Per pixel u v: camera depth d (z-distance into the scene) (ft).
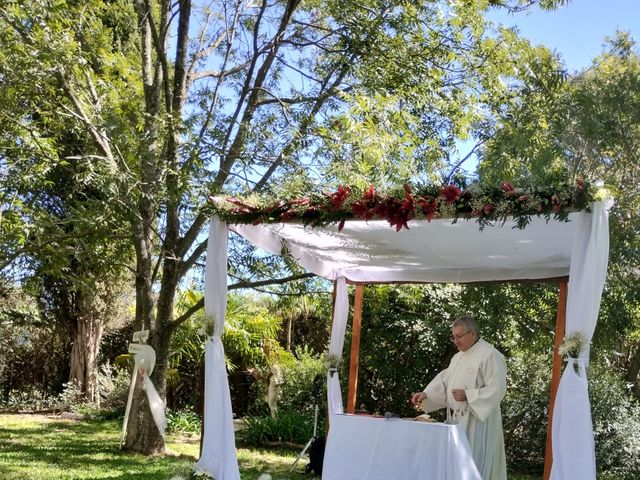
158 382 36.96
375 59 36.27
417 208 19.70
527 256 25.36
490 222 19.31
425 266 29.17
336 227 23.36
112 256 36.78
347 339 44.78
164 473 29.94
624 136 32.94
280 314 59.11
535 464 40.45
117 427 47.47
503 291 38.93
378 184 31.91
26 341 60.13
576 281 18.40
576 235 18.53
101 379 57.21
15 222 34.50
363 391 45.50
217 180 33.88
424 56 37.24
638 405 40.45
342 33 37.32
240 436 45.47
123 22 45.68
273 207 22.58
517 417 40.73
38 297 55.11
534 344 39.65
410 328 43.80
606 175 32.94
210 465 22.66
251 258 38.04
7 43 30.55
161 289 37.42
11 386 59.52
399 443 19.83
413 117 35.81
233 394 54.24
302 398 49.96
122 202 30.55
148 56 39.45
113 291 55.88
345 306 30.48
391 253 26.96
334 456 20.88
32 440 39.88
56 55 31.01
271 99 38.14
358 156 33.01
